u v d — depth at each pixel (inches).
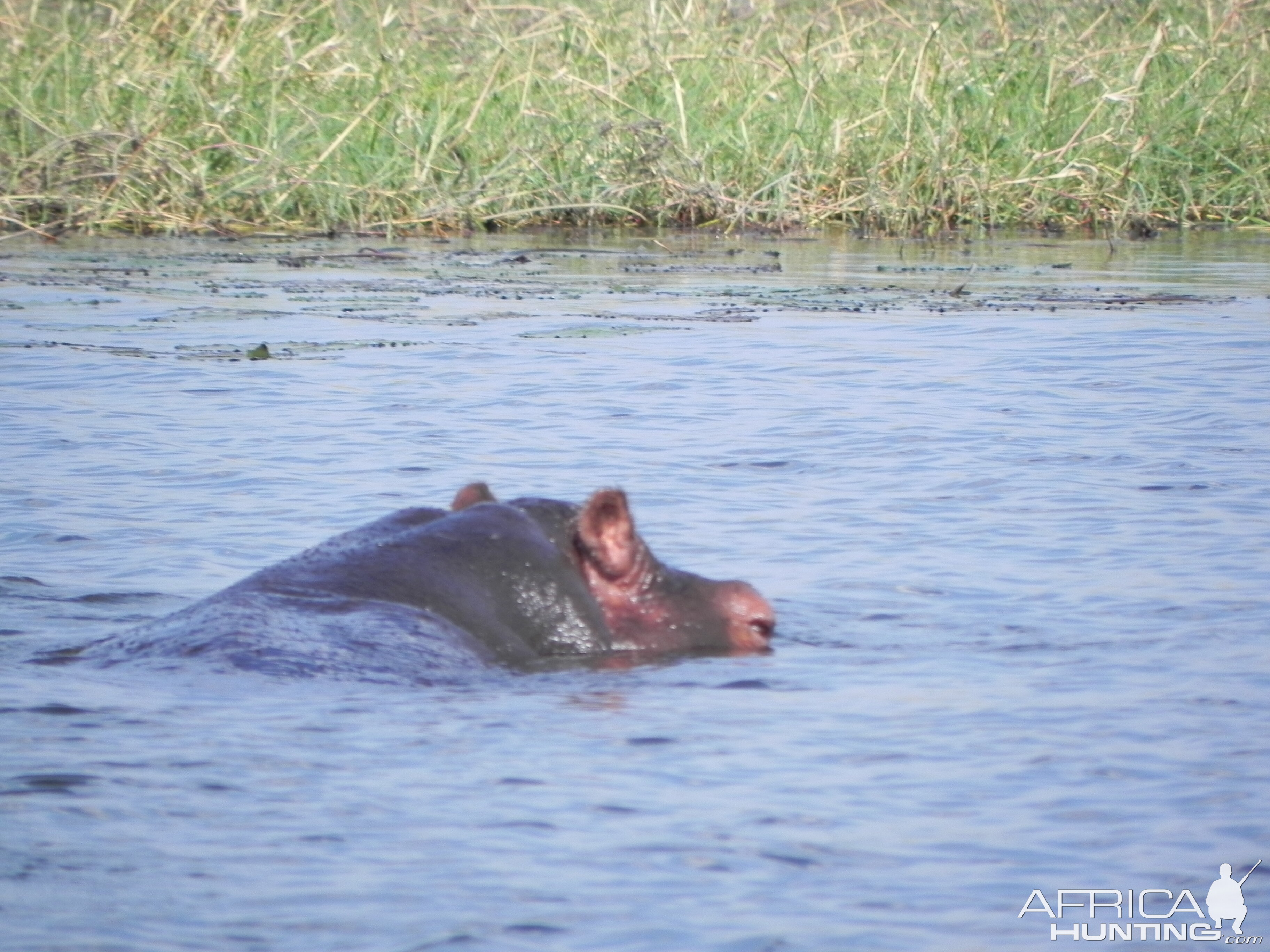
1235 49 3169.3
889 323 1846.7
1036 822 536.4
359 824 523.5
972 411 1375.5
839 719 647.8
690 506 1061.1
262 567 913.5
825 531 998.4
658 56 3011.8
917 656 756.6
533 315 1910.7
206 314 1891.0
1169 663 735.7
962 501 1075.3
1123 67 3083.2
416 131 2903.5
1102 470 1159.0
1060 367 1569.9
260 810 533.6
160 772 565.0
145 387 1466.5
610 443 1254.9
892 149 2992.1
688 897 475.5
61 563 917.2
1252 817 542.3
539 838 515.5
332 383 1491.1
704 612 780.0
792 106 3021.7
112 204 2741.1
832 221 3002.0
